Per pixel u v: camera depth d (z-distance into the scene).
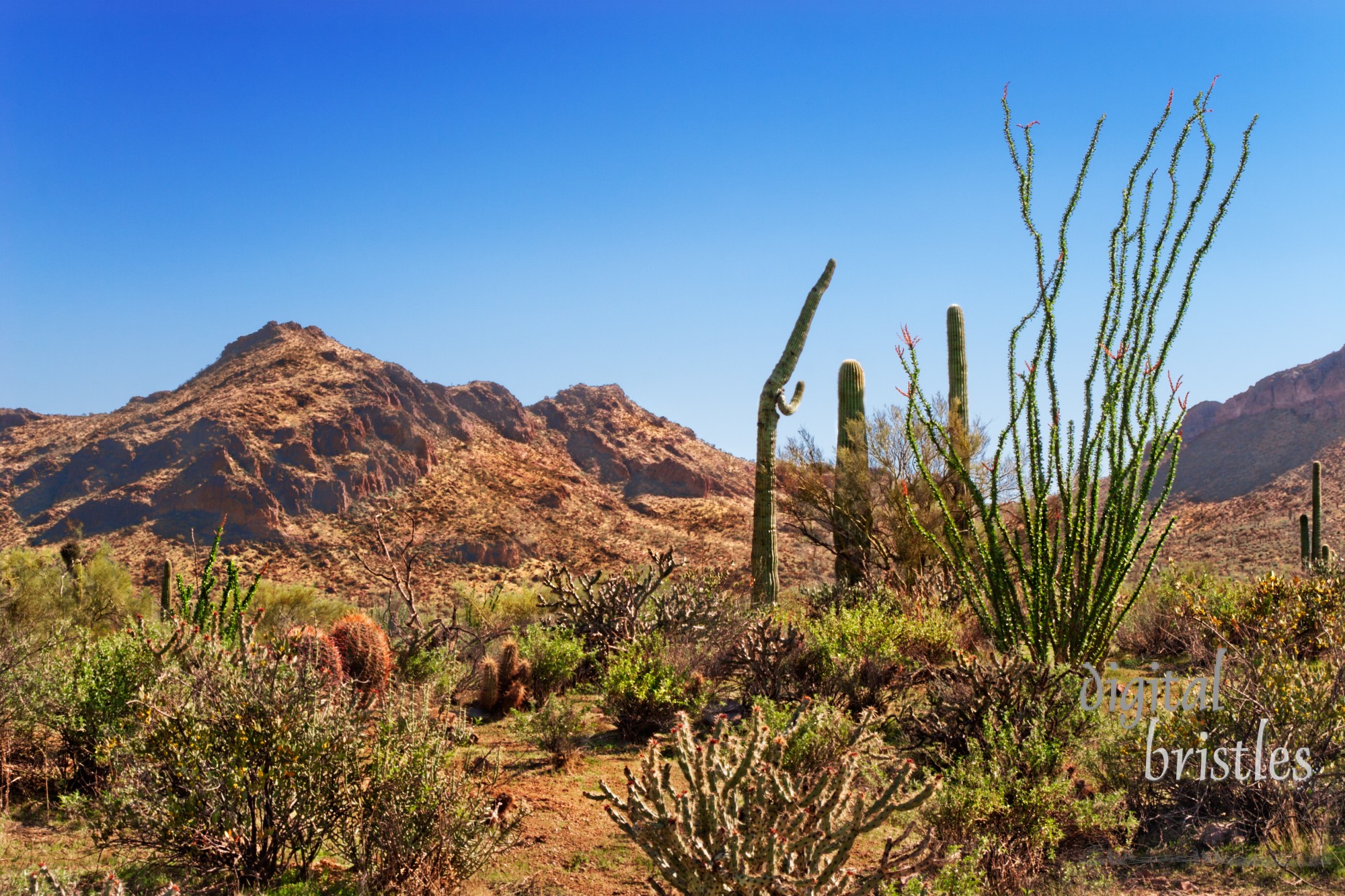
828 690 8.45
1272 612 9.05
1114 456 8.45
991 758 5.81
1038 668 6.88
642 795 3.31
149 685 5.70
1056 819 5.22
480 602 14.51
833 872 3.28
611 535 67.38
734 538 69.81
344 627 7.87
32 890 3.68
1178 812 5.56
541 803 6.03
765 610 11.80
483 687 8.98
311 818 4.69
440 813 4.56
